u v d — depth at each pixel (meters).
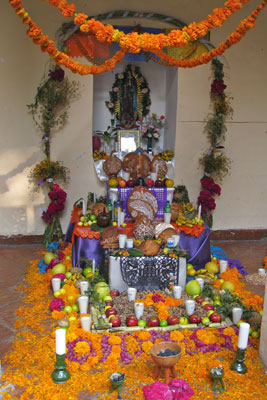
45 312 4.60
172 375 3.46
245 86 7.18
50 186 6.82
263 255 6.84
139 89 7.68
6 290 5.20
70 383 3.38
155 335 4.07
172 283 5.07
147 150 7.67
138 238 5.38
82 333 4.00
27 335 4.10
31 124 6.76
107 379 3.45
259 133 7.41
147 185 6.25
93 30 4.11
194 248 5.82
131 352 3.81
